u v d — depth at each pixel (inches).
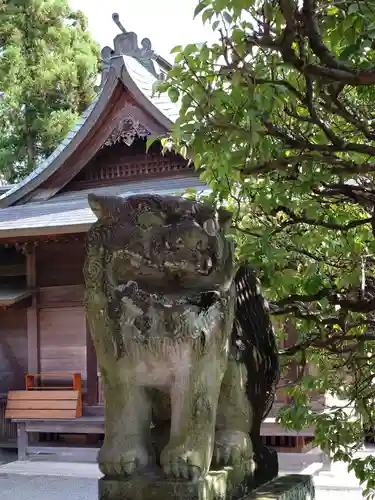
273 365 120.6
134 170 477.1
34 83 777.6
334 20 90.2
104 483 91.7
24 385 492.4
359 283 122.6
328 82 85.8
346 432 142.1
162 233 93.3
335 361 168.4
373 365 143.0
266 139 93.4
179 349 91.7
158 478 89.8
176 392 93.0
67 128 779.4
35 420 450.0
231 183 113.3
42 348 474.3
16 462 449.1
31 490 365.1
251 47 90.5
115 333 93.0
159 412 104.8
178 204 94.2
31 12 789.9
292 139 97.7
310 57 89.3
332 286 134.8
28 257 479.8
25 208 472.7
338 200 126.0
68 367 466.6
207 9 88.4
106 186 483.8
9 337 501.4
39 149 824.9
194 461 89.0
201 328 92.1
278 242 125.5
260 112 87.7
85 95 820.0
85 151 471.8
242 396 108.2
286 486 114.0
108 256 94.2
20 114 801.6
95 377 458.0
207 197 117.3
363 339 130.5
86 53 820.0
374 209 111.6
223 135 91.1
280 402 393.7
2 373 500.1
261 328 117.8
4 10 781.9
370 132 97.6
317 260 122.6
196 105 96.8
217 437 105.2
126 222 94.3
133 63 454.6
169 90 96.0
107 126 454.0
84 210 429.1
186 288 97.0
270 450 126.7
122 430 93.5
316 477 362.0
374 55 99.0
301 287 128.0
